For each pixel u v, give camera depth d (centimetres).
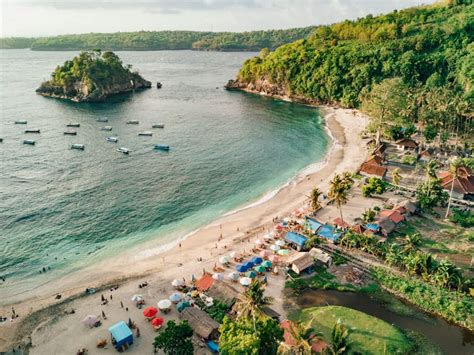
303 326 4878
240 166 13412
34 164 13288
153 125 18350
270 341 4862
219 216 9838
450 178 10250
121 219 9631
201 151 14975
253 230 9000
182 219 9712
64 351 5550
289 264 7325
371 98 14925
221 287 6625
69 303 6581
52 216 9675
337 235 8100
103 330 5956
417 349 5469
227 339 4731
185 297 6612
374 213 8694
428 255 6875
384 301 6481
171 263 7762
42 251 8238
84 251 8250
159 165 13412
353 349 5328
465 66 18950
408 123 14350
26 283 7181
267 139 16512
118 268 7625
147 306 6488
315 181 11769
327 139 16225
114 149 15050
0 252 8150
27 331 5950
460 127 14262
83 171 12725
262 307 5734
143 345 5659
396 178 10588
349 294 6662
